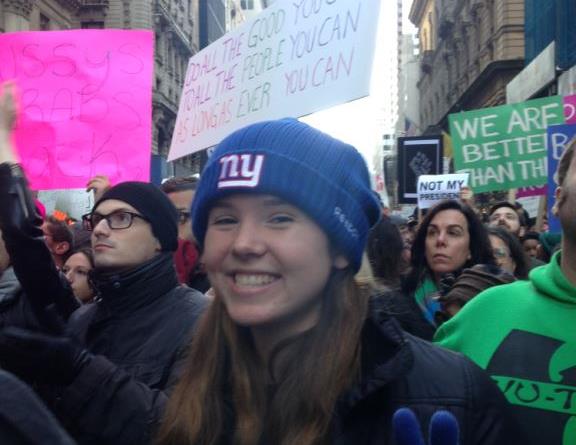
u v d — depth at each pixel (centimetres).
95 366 170
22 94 412
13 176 201
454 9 3600
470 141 701
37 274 198
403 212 1938
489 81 2759
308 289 139
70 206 701
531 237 582
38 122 409
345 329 140
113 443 167
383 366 134
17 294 239
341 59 342
